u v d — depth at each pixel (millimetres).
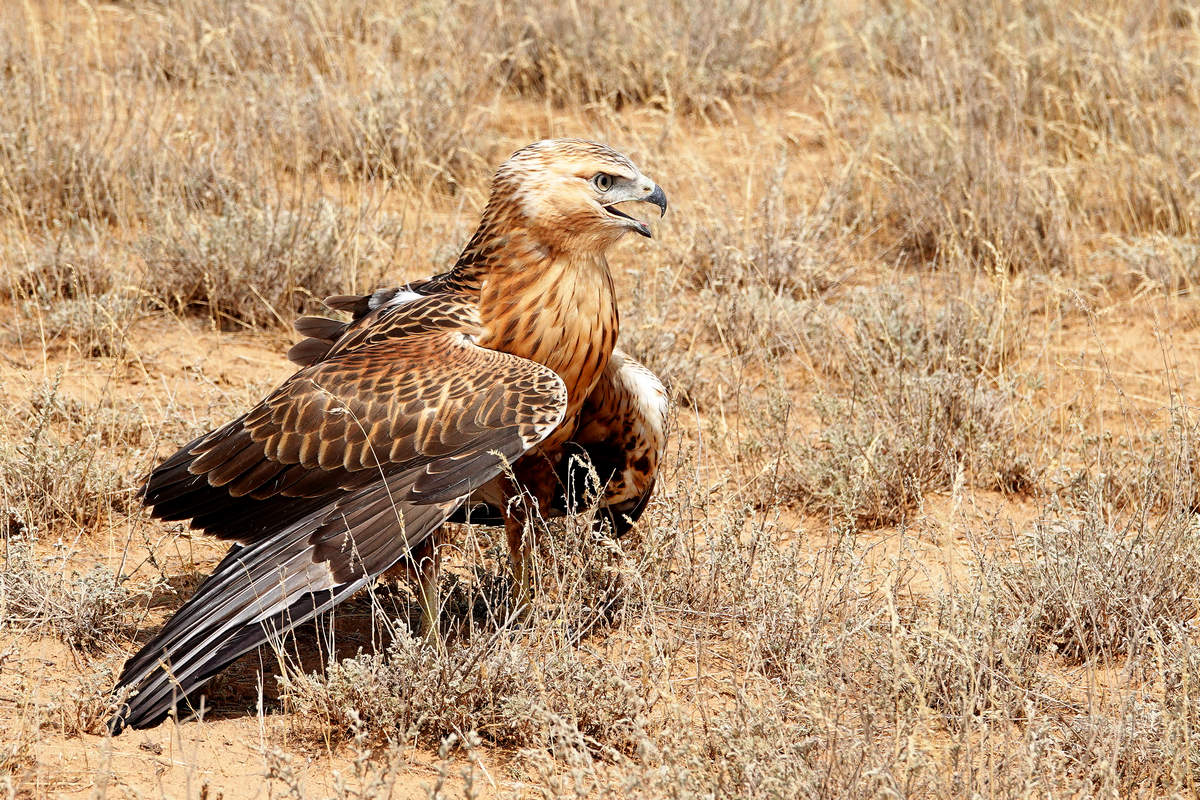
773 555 9266
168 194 15922
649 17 21484
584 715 8172
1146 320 14906
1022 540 10039
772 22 22031
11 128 16391
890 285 14523
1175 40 21516
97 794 7027
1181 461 10930
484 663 8305
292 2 21406
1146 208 17016
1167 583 9422
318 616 9141
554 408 8586
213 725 8234
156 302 14273
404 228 16391
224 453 8758
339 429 8531
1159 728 8125
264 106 18281
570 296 9094
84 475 10492
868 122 19047
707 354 13969
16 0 21828
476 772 7895
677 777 7184
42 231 15367
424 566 8930
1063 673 9117
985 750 7836
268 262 14469
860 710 7852
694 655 9211
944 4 22016
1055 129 18297
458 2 21719
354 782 7691
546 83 20609
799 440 12266
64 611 8984
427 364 8711
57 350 13305
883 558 10453
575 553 9133
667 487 10977
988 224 16031
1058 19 21172
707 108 20797
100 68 18016
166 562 10141
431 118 18484
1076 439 12305
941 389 12375
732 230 15828
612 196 8969
